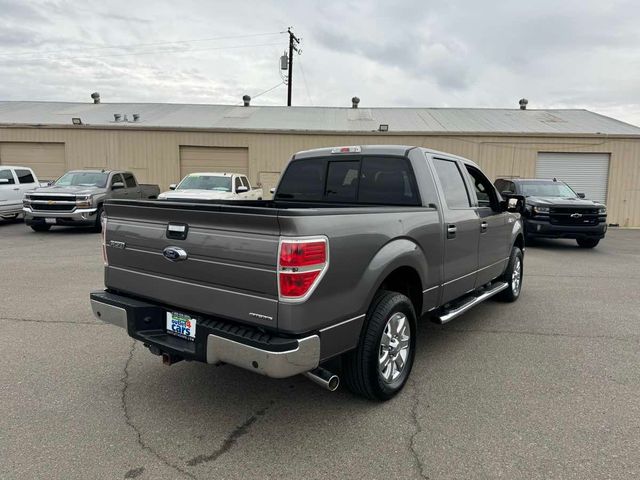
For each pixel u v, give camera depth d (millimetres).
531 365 4098
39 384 3572
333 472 2545
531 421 3113
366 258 2990
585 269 9000
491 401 3400
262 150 18312
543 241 13617
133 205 3234
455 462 2645
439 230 3914
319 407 3297
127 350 4297
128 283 3396
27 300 5953
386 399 3389
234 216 2652
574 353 4402
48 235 12523
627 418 3160
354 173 4410
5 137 18562
